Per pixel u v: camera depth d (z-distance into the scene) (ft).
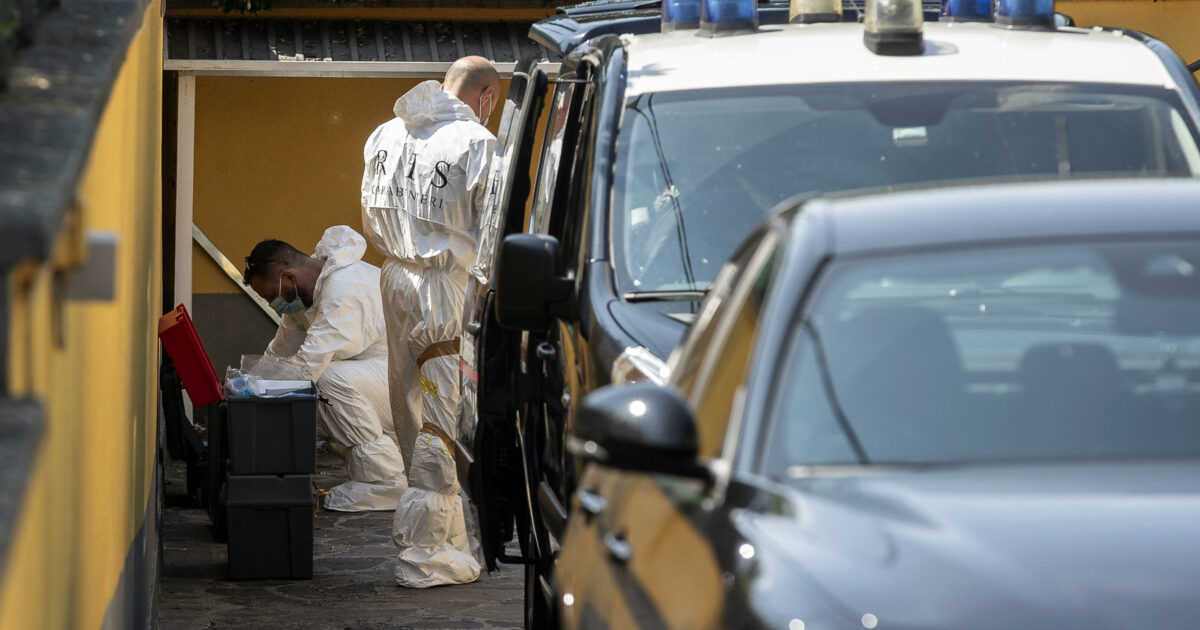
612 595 36.99
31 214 22.66
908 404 33.65
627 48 67.15
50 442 30.71
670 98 61.67
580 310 57.00
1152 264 36.09
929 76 61.87
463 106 99.55
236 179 166.91
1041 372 34.24
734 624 26.84
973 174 58.29
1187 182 39.60
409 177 98.17
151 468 87.30
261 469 98.22
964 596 25.58
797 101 60.90
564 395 59.26
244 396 97.50
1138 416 33.45
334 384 120.67
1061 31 68.44
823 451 32.76
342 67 151.12
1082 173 57.82
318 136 167.84
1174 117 59.57
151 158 86.33
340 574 101.09
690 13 71.61
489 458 71.77
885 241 37.11
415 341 98.63
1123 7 143.23
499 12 162.20
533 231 76.89
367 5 159.22
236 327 167.63
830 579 26.66
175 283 152.25
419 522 97.40
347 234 120.06
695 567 30.66
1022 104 60.13
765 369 34.30
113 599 51.44
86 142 27.96
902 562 26.89
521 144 74.18
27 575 27.20
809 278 36.17
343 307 118.01
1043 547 27.20
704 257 57.16
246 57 150.71
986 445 32.86
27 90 30.94
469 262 98.43
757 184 58.59
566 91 74.13
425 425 98.02
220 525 110.22
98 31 37.60
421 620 89.71
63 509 34.12
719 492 32.30
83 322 39.50
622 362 50.85
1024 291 35.73
